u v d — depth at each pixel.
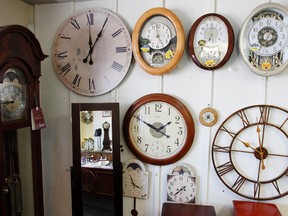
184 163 1.65
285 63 1.40
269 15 1.42
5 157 1.31
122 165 1.63
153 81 1.65
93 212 1.60
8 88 1.26
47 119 1.84
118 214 1.56
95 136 1.57
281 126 1.51
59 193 1.87
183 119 1.60
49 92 1.82
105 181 1.58
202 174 1.63
